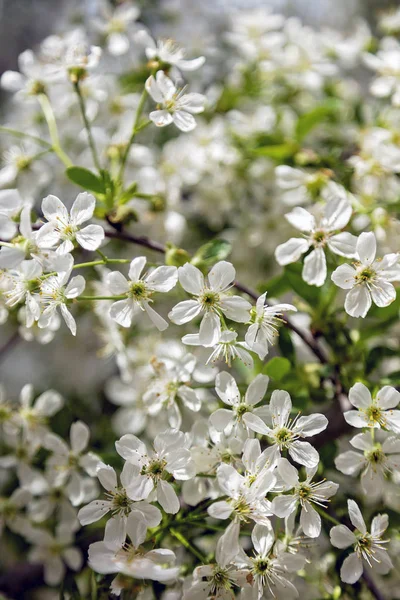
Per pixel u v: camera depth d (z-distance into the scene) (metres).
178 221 0.61
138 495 0.49
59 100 0.61
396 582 0.56
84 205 0.51
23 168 0.62
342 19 0.92
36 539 0.58
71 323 0.50
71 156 0.63
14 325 0.61
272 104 0.67
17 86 0.60
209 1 0.79
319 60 0.67
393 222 0.59
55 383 0.70
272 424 0.51
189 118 0.54
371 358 0.55
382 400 0.51
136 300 0.51
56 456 0.56
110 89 0.63
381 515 0.51
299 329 0.56
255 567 0.50
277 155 0.62
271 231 0.64
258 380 0.51
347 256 0.53
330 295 0.56
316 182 0.60
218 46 0.74
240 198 0.65
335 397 0.55
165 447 0.50
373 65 0.64
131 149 0.61
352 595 0.54
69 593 0.55
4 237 0.52
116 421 0.59
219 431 0.51
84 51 0.58
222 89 0.67
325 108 0.62
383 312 0.56
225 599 0.49
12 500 0.58
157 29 0.71
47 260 0.51
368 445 0.51
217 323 0.51
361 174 0.60
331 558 0.54
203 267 0.54
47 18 0.90
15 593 0.61
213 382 0.55
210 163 0.64
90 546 0.49
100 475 0.50
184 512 0.52
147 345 0.60
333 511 0.54
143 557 0.49
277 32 0.73
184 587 0.51
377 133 0.62
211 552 0.52
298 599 0.54
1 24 0.92
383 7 0.90
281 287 0.57
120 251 0.64
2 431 0.59
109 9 0.66
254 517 0.49
